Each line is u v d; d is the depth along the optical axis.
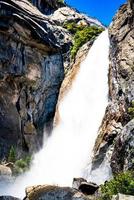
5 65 44.59
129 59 35.75
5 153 43.19
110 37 41.25
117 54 38.09
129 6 38.16
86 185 21.80
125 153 26.09
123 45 37.62
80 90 47.66
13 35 45.06
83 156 39.91
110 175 31.89
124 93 34.12
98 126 41.03
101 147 34.66
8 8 44.09
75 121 46.06
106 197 19.58
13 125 45.31
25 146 46.16
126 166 25.20
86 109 45.19
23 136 46.28
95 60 47.66
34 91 48.12
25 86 47.22
